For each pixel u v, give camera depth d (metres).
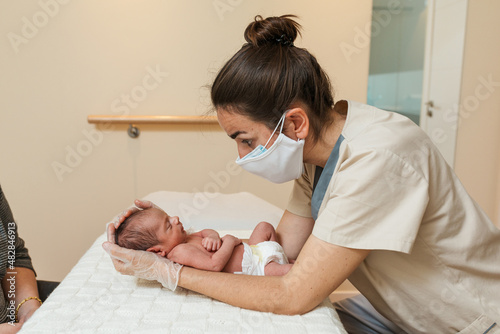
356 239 0.74
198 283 0.84
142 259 0.88
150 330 0.73
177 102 1.95
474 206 0.85
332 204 0.76
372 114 0.84
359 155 0.75
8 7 1.78
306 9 1.91
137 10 1.86
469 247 0.82
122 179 1.99
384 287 0.89
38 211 1.98
